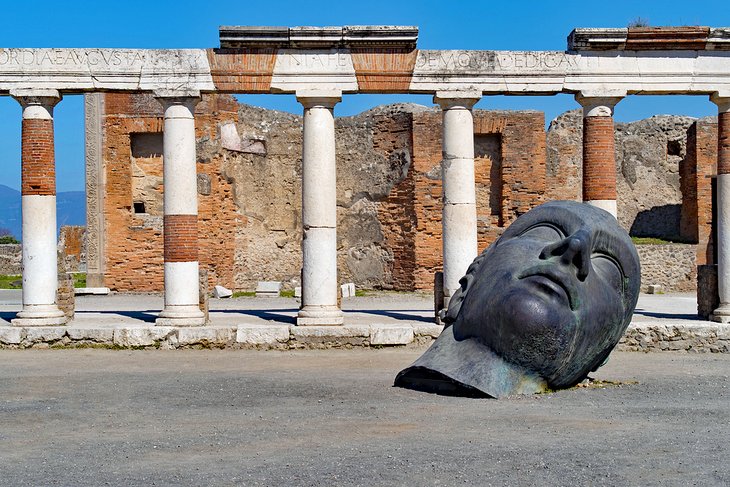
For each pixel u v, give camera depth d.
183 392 15.91
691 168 40.78
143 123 36.03
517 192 37.44
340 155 38.94
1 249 53.69
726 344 21.81
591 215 16.05
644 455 11.32
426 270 37.00
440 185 37.03
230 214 37.31
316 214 22.53
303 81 22.58
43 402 15.00
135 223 36.25
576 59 23.06
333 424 13.12
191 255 22.39
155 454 11.47
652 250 39.03
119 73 22.33
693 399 15.23
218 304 31.44
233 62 22.45
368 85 22.69
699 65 23.14
